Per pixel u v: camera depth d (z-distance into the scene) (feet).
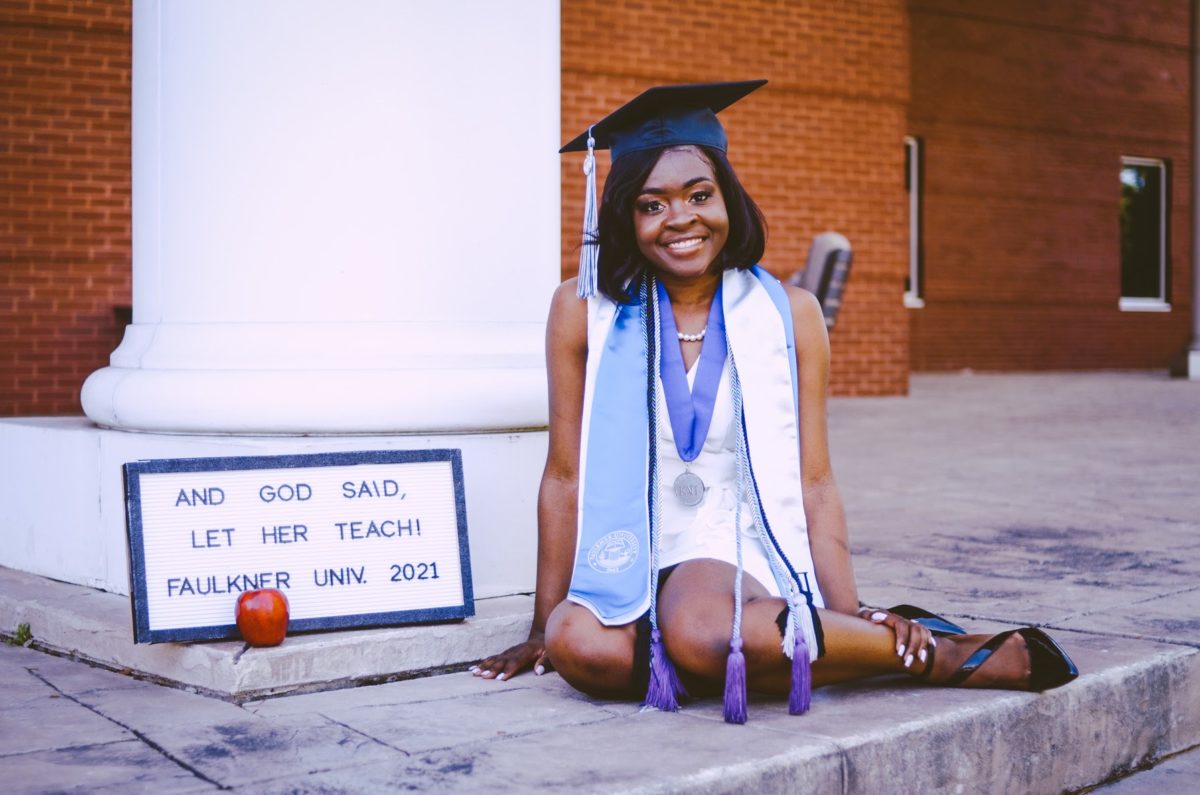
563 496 9.18
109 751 7.41
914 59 52.31
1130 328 59.88
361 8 10.41
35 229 25.58
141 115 11.36
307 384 10.23
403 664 9.24
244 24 10.48
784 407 8.61
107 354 26.35
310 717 8.13
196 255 10.75
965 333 54.80
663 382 8.64
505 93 10.96
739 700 7.69
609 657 8.23
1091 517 17.06
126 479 8.92
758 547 8.64
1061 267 57.21
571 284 9.09
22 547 12.37
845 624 8.14
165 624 8.86
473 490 10.57
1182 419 31.63
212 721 8.05
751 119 37.52
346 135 10.41
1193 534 15.56
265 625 8.71
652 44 35.40
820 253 33.04
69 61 25.61
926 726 7.76
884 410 34.76
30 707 8.47
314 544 9.31
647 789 6.59
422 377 10.41
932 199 53.36
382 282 10.52
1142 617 10.75
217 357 10.55
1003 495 19.25
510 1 10.99
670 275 8.73
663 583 8.53
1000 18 54.24
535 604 9.37
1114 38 57.82
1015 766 8.27
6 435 12.59
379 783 6.72
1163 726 9.32
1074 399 38.70
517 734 7.64
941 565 13.58
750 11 37.11
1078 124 57.06
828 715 7.91
